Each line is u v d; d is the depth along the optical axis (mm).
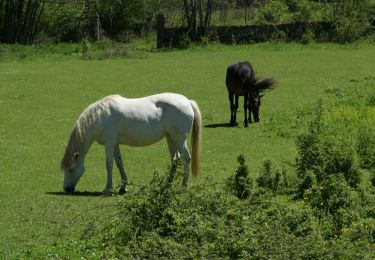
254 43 47062
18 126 21234
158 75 32469
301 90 27719
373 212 10867
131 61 38844
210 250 9039
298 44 45719
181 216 9992
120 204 10508
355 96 25125
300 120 21172
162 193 10273
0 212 12125
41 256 9773
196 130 13820
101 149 18156
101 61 39000
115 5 52344
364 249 9164
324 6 50375
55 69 34844
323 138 15414
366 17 47812
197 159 13789
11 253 9852
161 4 54969
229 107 24688
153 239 9438
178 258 8883
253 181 13938
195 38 48062
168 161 16797
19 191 13820
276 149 17984
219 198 10500
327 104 23203
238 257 9000
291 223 10102
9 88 28281
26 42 48656
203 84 29688
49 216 11789
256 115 21812
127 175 15320
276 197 13031
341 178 12055
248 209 10297
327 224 10367
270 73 32656
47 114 23172
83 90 28109
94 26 51125
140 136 13625
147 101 13773
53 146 18625
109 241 10039
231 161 16688
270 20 49750
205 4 54625
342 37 46625
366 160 15859
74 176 13586
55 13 51156
